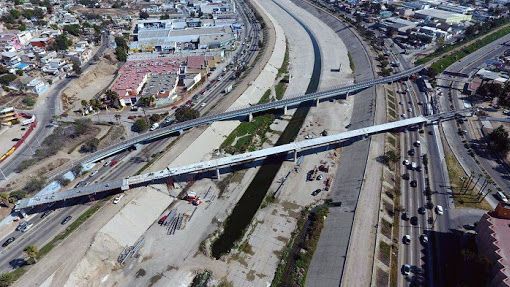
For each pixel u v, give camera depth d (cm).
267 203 13125
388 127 15775
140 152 15400
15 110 17375
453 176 13800
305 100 18700
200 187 13862
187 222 12356
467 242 10981
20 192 12519
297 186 13800
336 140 15075
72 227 11488
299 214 12625
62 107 18350
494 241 9500
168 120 17438
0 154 14750
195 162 14938
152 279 10450
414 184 13388
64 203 12631
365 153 14788
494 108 18362
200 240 11719
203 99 19725
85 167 14088
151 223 12294
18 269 10131
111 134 16275
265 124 18062
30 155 14788
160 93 19238
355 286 9756
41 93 19400
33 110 18025
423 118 16675
